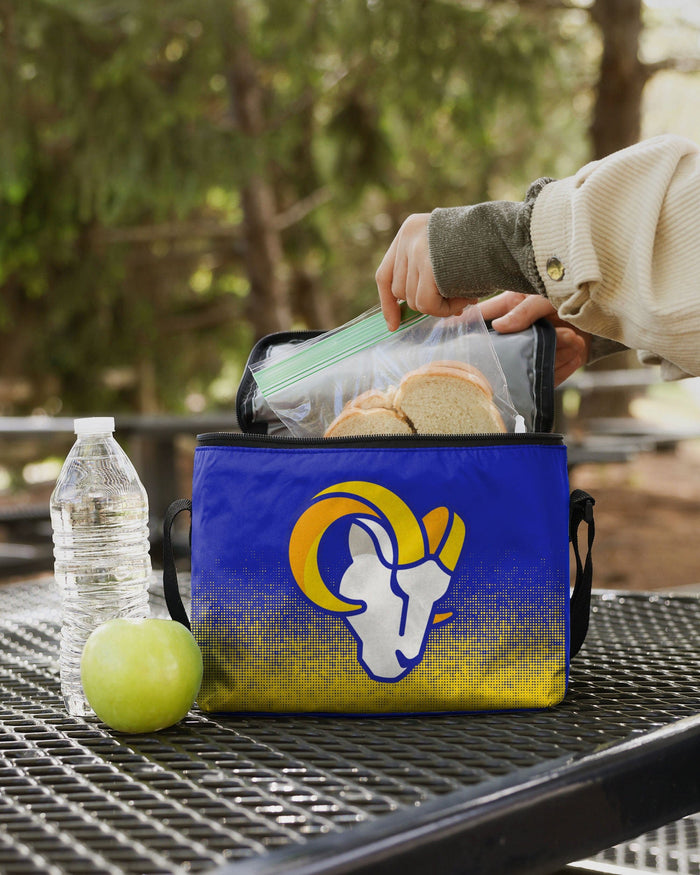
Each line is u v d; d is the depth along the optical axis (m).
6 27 5.50
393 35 5.82
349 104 6.81
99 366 7.76
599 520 6.36
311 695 0.92
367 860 0.56
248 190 7.12
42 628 1.31
